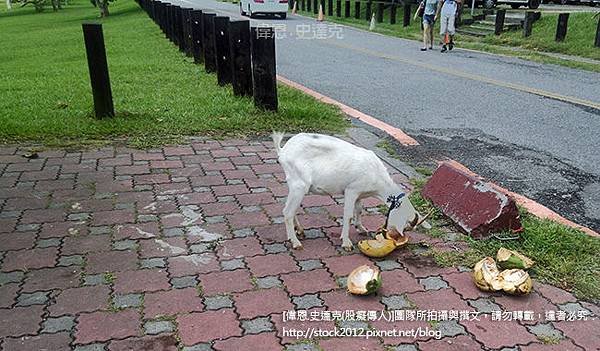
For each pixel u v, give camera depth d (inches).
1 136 244.2
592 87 384.2
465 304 126.5
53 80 402.3
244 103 297.3
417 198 180.2
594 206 186.1
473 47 613.0
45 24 1141.1
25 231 159.5
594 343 114.2
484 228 153.2
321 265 142.0
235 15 1052.5
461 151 241.6
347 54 550.9
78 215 170.1
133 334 114.8
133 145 236.1
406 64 485.7
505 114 306.2
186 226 163.2
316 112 284.0
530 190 199.3
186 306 124.2
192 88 349.1
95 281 133.9
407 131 272.7
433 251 148.9
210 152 228.7
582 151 242.5
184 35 511.5
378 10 937.5
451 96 351.9
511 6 946.1
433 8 582.2
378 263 143.5
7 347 110.8
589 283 134.1
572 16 655.8
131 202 179.6
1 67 499.8
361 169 142.2
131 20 962.7
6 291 129.6
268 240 155.0
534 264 140.9
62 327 117.0
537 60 514.6
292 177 144.6
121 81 377.1
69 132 249.4
